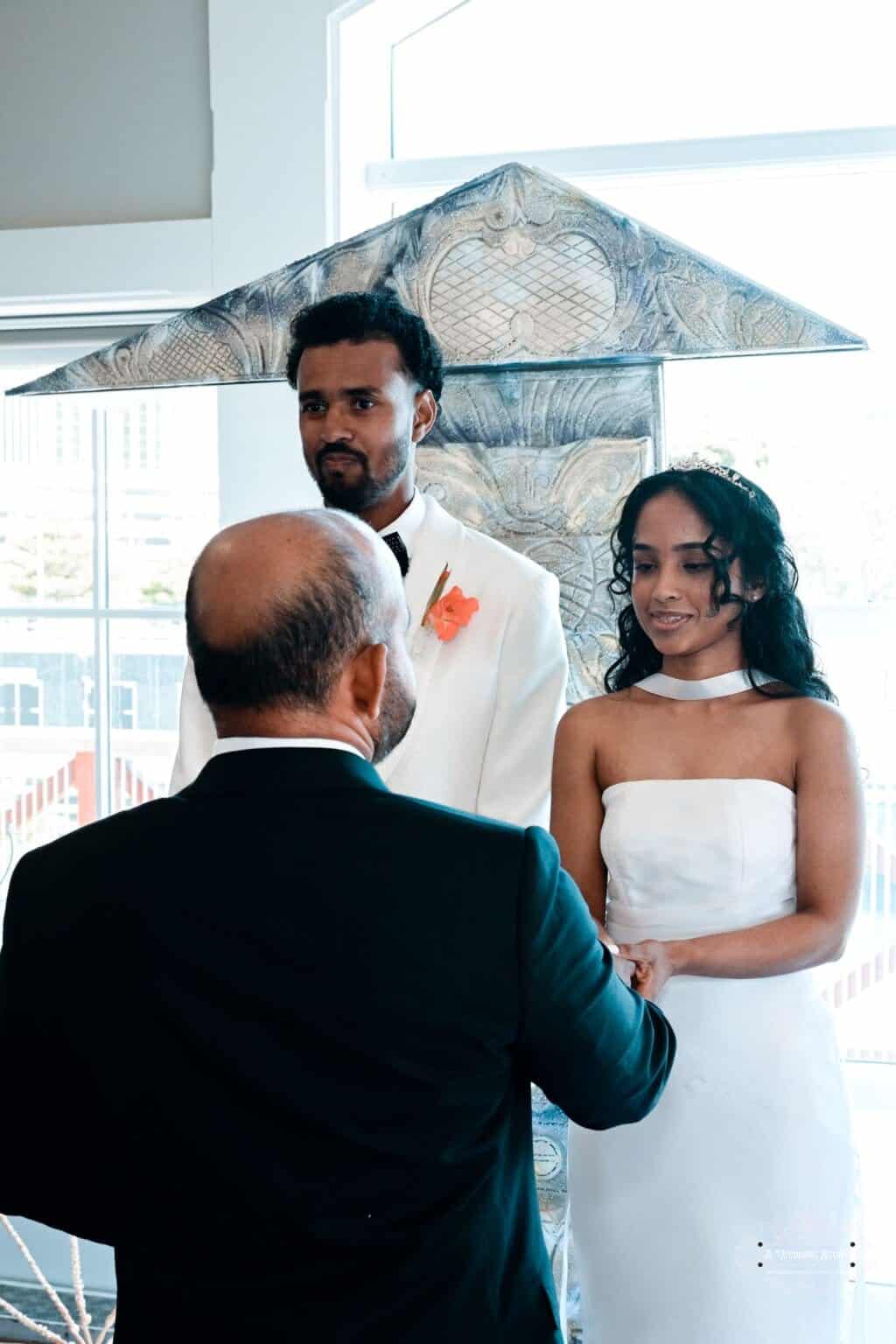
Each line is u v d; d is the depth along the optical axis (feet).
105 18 8.12
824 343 6.04
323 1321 2.94
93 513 8.80
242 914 3.02
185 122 8.04
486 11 8.22
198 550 8.69
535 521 6.61
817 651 7.39
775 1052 4.93
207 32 7.95
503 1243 3.12
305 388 5.77
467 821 3.18
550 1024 3.06
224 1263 3.00
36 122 8.26
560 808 5.47
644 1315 4.92
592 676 6.57
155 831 3.20
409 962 2.98
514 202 6.43
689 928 5.09
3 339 8.76
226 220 7.92
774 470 8.00
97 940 3.11
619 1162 5.02
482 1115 3.05
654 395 6.45
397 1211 2.97
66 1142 3.22
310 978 2.97
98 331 8.63
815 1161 4.88
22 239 8.20
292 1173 2.95
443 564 5.91
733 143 7.70
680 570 5.25
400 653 3.39
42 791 8.98
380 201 8.32
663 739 5.32
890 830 7.88
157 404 8.67
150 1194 3.06
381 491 5.78
